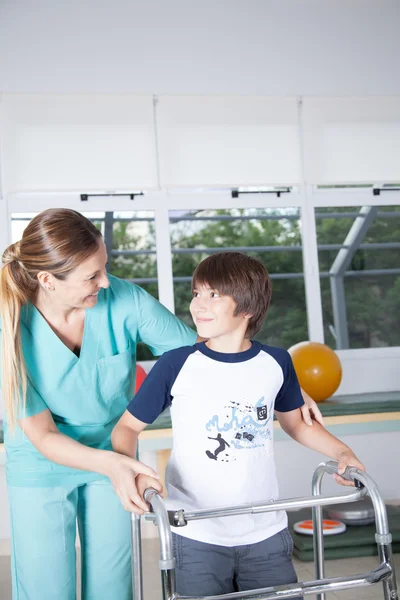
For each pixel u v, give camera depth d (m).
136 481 1.28
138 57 3.79
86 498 1.67
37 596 1.61
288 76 3.94
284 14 3.95
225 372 1.43
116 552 1.67
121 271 4.18
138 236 4.09
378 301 4.23
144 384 1.45
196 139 3.82
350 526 3.23
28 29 3.68
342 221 4.18
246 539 1.41
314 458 3.81
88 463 1.39
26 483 1.60
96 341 1.67
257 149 3.87
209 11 3.88
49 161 3.65
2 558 3.31
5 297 1.54
